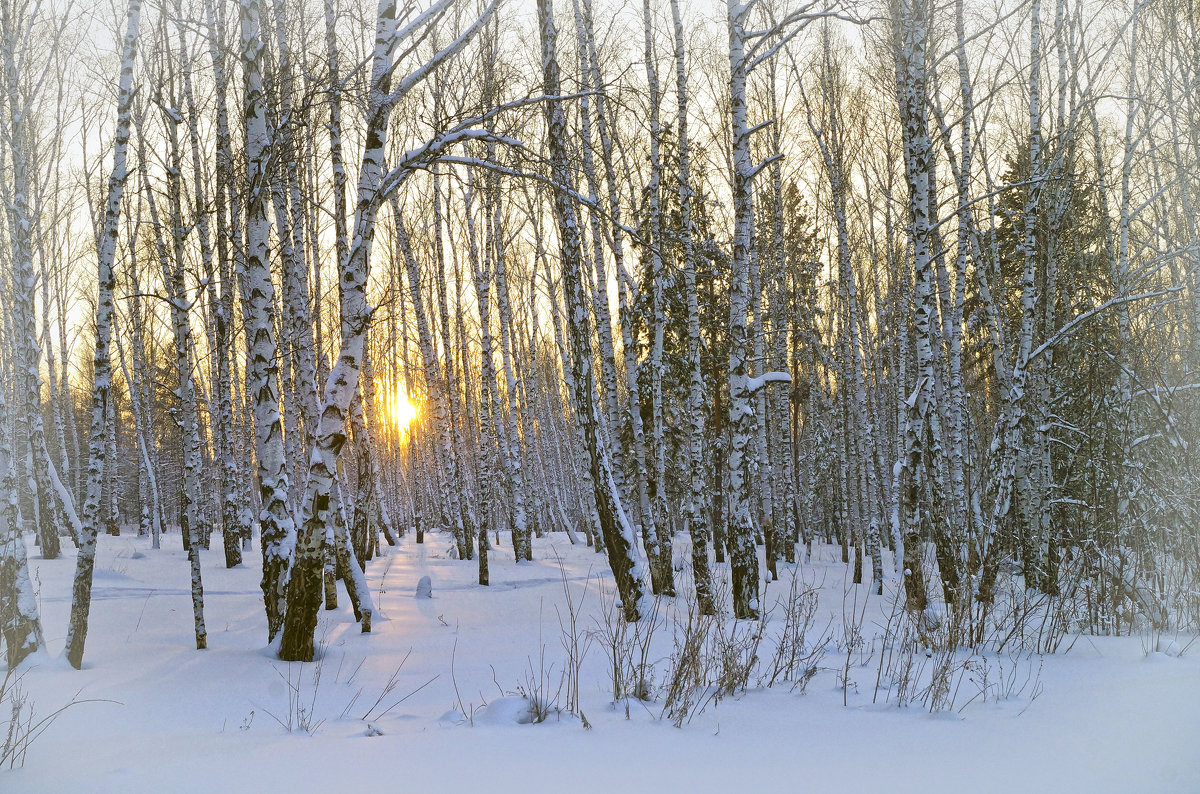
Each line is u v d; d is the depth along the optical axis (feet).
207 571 56.85
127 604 40.57
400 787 14.03
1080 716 19.30
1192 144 47.52
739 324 38.29
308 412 40.40
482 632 33.71
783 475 75.92
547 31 38.68
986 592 34.83
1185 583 35.91
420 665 27.37
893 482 61.72
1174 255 43.52
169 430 136.77
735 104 38.09
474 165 29.73
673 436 78.89
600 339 56.08
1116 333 46.68
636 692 22.38
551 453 129.80
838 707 21.35
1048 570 43.62
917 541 37.93
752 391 38.45
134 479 140.26
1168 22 48.70
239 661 27.86
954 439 51.88
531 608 41.01
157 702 22.08
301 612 28.12
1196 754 15.48
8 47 53.31
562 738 17.76
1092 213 56.90
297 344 40.96
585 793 13.85
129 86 28.89
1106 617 33.81
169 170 39.27
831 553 83.61
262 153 32.32
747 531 37.86
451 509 71.05
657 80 49.85
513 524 67.62
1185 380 45.03
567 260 38.58
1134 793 13.56
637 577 36.19
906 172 41.68
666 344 66.28
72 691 23.25
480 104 31.07
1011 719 19.57
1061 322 51.75
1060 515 42.68
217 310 40.11
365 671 26.53
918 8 39.65
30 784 14.38
